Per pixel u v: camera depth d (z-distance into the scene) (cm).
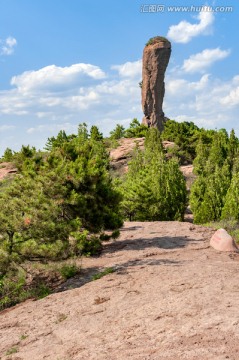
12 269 1323
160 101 11825
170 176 2997
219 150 5094
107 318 846
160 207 2944
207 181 2997
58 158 1784
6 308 1159
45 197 1498
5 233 1403
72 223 1403
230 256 1443
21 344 805
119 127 10244
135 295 972
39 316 955
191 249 1579
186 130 7769
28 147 3378
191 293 893
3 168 6125
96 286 1122
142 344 669
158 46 11581
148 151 5297
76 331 808
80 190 1620
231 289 895
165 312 796
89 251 1561
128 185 3503
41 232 1338
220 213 2767
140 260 1402
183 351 607
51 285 1309
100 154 5731
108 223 1662
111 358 637
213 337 640
